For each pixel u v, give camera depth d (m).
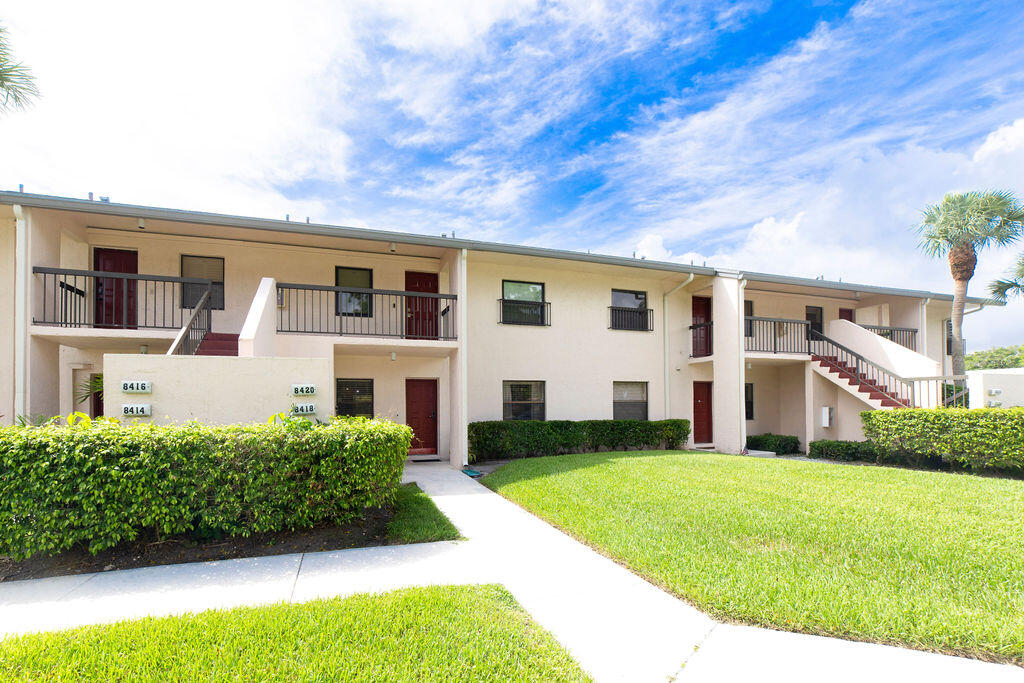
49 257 8.80
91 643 2.86
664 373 15.08
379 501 5.64
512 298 13.62
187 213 8.94
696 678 2.63
